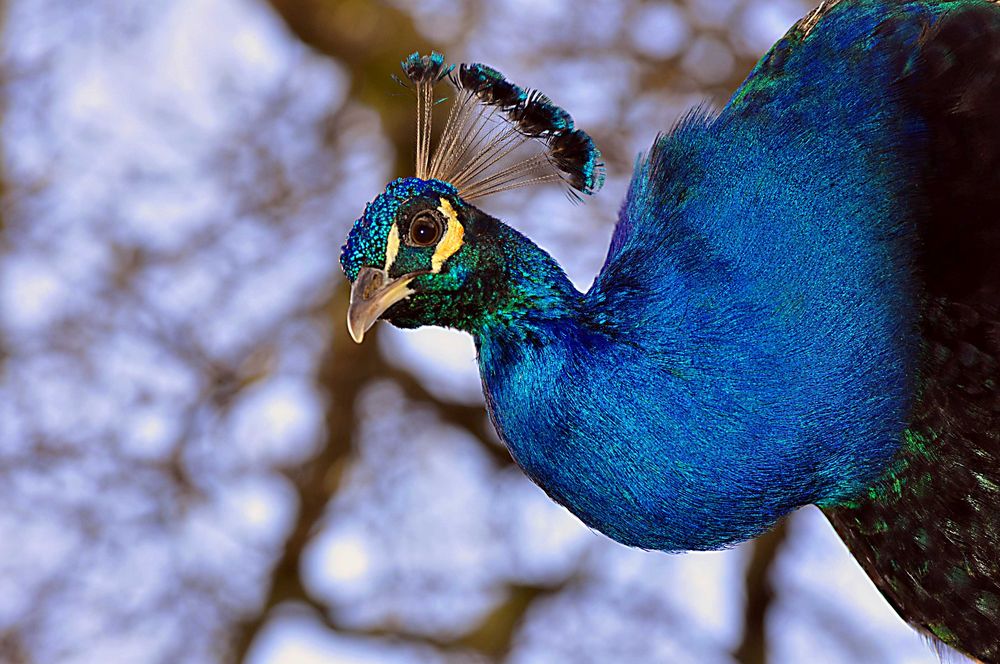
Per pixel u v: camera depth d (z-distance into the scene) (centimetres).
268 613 1877
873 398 827
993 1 878
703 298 804
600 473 811
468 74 882
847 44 866
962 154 836
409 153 1736
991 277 827
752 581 1912
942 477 856
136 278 1741
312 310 1784
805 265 809
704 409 797
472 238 818
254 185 1773
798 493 835
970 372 834
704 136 848
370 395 1909
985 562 875
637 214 842
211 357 1777
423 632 1919
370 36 1686
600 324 812
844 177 827
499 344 823
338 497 1923
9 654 1761
